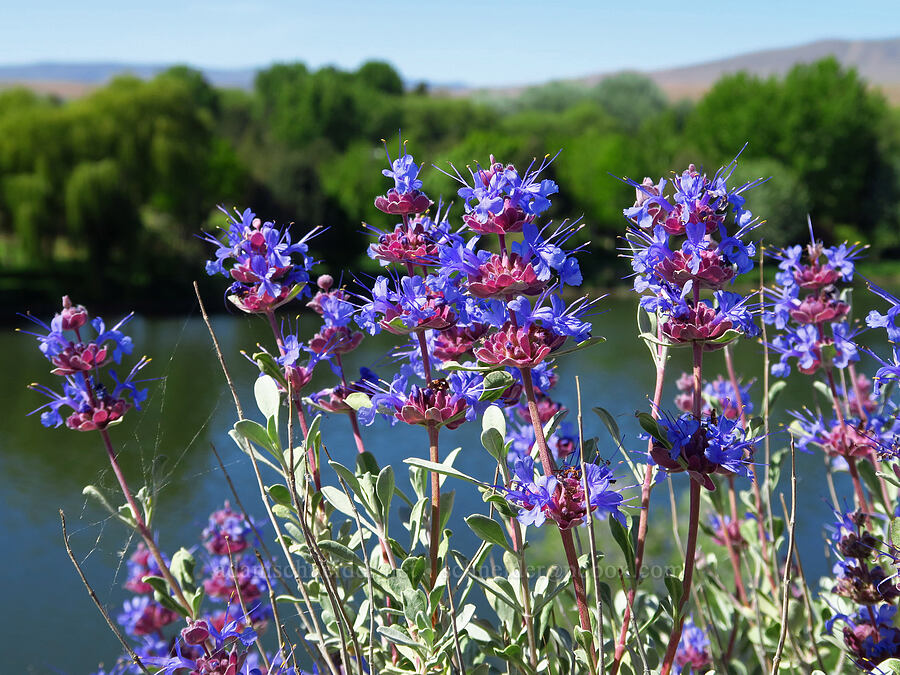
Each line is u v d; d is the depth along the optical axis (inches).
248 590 154.0
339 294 114.3
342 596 107.5
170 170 1914.4
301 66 3887.8
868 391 168.6
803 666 117.3
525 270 89.2
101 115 1899.6
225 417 868.6
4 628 462.0
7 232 1910.7
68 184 1792.6
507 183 91.7
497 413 94.8
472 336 109.0
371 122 3580.2
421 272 105.2
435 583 98.7
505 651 90.7
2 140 1813.5
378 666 104.7
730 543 148.8
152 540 111.6
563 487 88.0
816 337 132.0
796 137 2573.8
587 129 3587.6
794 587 144.1
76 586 529.7
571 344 91.3
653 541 287.1
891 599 109.3
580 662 97.3
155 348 1338.6
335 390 113.4
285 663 91.9
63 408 119.6
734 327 88.3
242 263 110.2
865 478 131.7
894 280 2086.6
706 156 2733.8
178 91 2038.6
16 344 1449.3
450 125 3629.4
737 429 90.2
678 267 89.7
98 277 1835.6
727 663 135.9
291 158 2490.2
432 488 100.0
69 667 410.3
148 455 764.0
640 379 1083.9
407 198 103.3
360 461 112.4
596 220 2657.5
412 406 97.2
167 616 162.7
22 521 652.1
